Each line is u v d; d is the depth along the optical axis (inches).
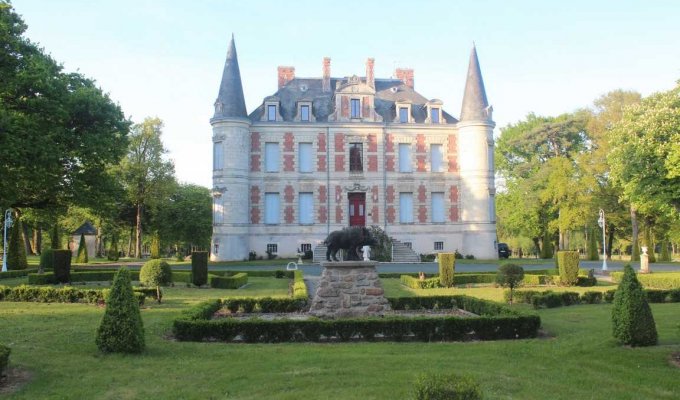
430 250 1887.3
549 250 2081.7
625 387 343.6
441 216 1904.5
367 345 473.1
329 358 409.4
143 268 799.1
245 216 1798.7
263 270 1318.9
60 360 404.2
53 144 994.1
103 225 2237.9
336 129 1879.9
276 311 686.5
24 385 341.7
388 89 2028.8
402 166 1903.3
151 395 324.5
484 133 1871.3
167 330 539.8
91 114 1123.9
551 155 2225.6
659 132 823.7
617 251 3329.2
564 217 1950.1
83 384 345.4
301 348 456.1
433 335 502.9
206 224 2455.7
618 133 997.8
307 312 679.7
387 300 655.1
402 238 1877.5
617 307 461.1
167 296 853.2
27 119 946.1
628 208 1914.4
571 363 403.9
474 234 1855.3
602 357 418.9
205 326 491.5
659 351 428.8
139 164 2078.0
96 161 1151.6
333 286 612.4
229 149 1779.0
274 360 404.8
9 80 959.6
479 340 504.4
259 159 1850.4
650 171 845.2
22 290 752.3
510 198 2559.1
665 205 876.0
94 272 1131.3
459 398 222.7
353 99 1892.2
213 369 380.2
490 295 869.2
